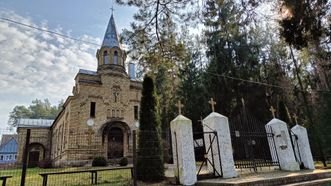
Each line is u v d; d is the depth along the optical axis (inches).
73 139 982.4
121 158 1010.7
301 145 472.1
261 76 969.5
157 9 448.8
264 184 299.9
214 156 365.1
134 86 1215.6
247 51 935.0
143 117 409.1
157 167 369.1
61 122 1227.2
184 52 510.6
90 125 1036.5
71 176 492.4
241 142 454.9
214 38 954.7
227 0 432.1
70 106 1024.2
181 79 962.7
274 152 454.3
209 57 994.7
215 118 379.2
